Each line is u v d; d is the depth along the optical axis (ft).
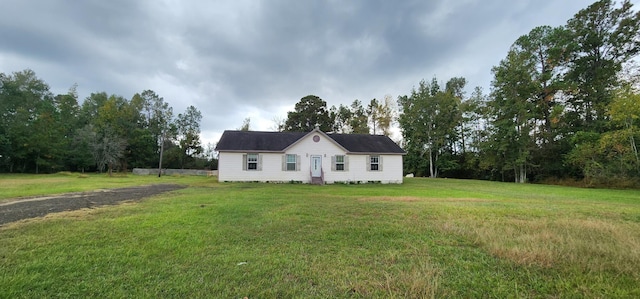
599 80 77.46
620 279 9.76
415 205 27.58
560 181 76.59
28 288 8.94
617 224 19.33
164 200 29.78
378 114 132.46
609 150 65.00
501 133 85.87
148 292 8.72
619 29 73.87
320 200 31.14
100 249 12.84
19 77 108.37
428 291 8.76
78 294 8.60
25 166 104.53
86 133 106.32
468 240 15.05
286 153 67.92
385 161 72.84
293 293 8.76
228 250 13.04
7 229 16.42
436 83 114.73
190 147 147.64
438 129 108.37
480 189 53.88
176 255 12.22
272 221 19.45
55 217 20.04
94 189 41.73
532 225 18.33
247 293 8.73
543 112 88.74
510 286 9.36
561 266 10.96
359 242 14.65
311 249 13.41
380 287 9.17
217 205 26.17
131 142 127.24
